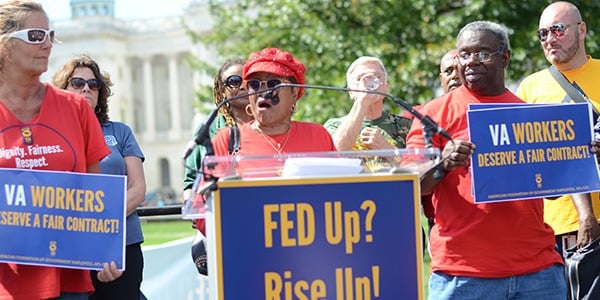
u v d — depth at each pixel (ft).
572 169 14.14
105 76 17.79
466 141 13.91
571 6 19.34
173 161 284.00
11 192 12.53
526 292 14.64
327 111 58.08
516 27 54.13
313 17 60.23
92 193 12.76
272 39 62.75
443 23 53.52
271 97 14.19
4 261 12.46
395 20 56.95
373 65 17.58
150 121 288.92
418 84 56.24
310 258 11.41
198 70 77.36
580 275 18.03
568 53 19.20
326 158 11.60
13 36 12.88
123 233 12.79
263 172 11.70
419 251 11.58
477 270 14.48
